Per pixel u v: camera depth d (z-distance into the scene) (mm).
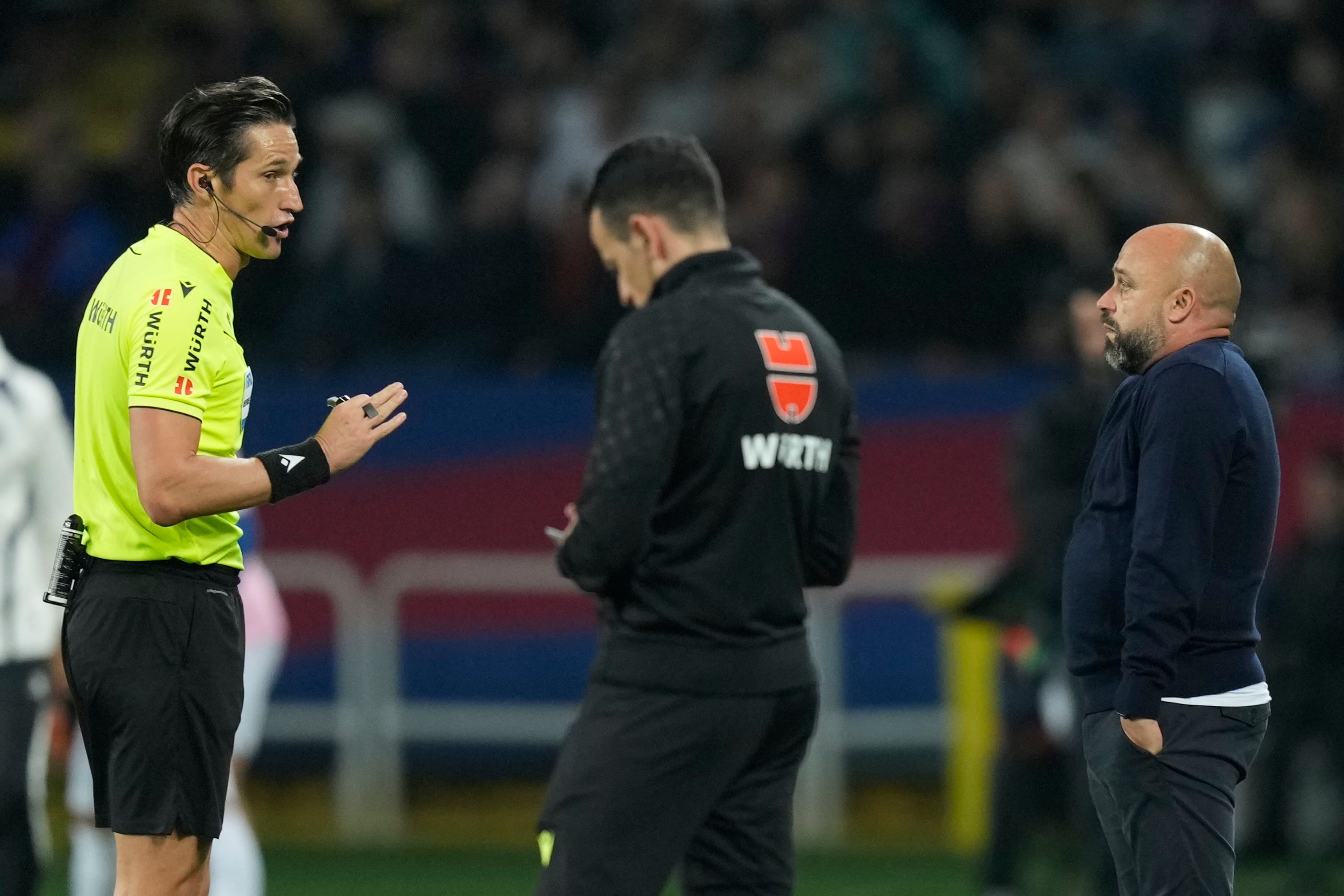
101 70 44000
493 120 38688
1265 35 39969
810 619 30281
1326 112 38500
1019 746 23406
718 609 13062
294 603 31641
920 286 34625
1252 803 26734
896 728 30562
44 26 44531
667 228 13648
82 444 13961
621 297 14125
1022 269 34688
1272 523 13797
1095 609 13898
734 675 13109
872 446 31016
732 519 13133
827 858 28500
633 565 13102
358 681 31375
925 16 39438
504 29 40438
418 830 31672
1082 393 20047
